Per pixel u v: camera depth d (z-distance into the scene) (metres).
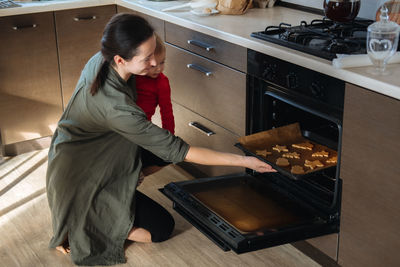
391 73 1.86
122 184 2.40
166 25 2.97
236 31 2.50
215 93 2.71
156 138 2.07
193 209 2.25
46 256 2.51
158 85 2.45
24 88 3.40
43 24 3.33
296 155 2.23
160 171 3.24
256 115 2.50
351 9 2.22
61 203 2.36
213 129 2.82
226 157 2.15
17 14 3.21
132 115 2.05
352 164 2.00
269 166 2.16
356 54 2.00
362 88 1.87
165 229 2.53
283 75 2.23
